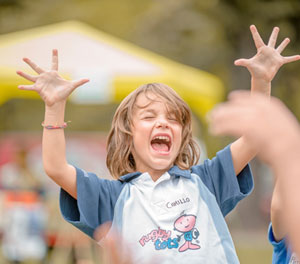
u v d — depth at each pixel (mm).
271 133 1223
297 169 1190
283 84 21547
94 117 31000
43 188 10570
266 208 21750
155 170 3613
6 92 11414
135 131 3623
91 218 3365
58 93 3236
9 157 18031
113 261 1488
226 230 3416
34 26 25359
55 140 3264
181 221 3352
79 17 27547
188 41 23141
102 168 11414
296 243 1175
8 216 10406
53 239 10188
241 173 3580
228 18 20297
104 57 11383
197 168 3650
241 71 20641
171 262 3221
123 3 29156
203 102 12695
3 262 10812
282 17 19391
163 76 11320
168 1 22922
